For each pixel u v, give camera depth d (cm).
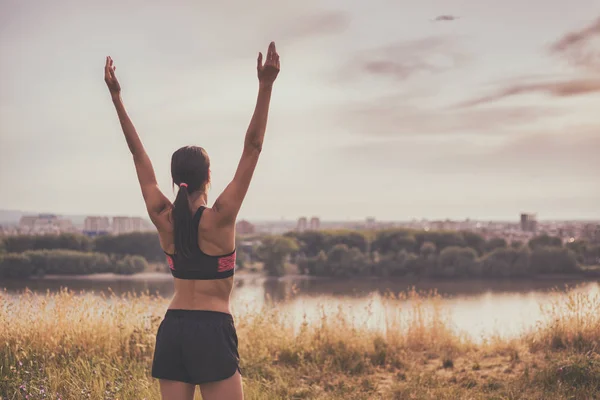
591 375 568
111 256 8519
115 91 287
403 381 646
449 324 902
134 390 493
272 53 251
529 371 634
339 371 684
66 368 543
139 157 286
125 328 684
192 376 252
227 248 257
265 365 658
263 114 253
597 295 795
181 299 260
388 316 870
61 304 684
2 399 459
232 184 253
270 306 867
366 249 10438
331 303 858
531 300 5775
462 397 554
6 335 619
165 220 266
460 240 10144
